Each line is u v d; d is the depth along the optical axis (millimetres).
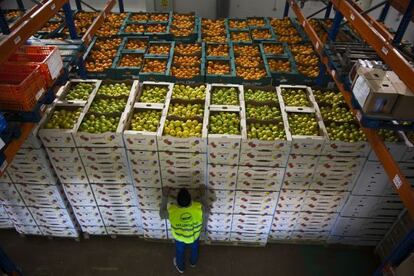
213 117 4371
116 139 4016
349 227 5074
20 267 5141
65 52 4707
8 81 3648
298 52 6605
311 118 4434
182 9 10781
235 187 4520
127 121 4203
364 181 4336
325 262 5281
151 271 5133
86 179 4547
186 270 5145
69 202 4984
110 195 4781
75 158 4262
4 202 4871
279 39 7160
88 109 4438
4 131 3041
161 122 4176
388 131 4027
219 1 10414
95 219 5168
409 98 2910
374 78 3143
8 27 3221
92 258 5289
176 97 4789
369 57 4027
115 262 5242
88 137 3996
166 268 5172
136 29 7461
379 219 4895
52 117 4316
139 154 4156
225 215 4938
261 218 4969
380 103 3004
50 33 6656
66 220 5137
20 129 3254
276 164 4184
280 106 4590
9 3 10836
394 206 4660
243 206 4789
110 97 4715
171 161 4211
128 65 6062
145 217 5020
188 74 5781
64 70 4316
